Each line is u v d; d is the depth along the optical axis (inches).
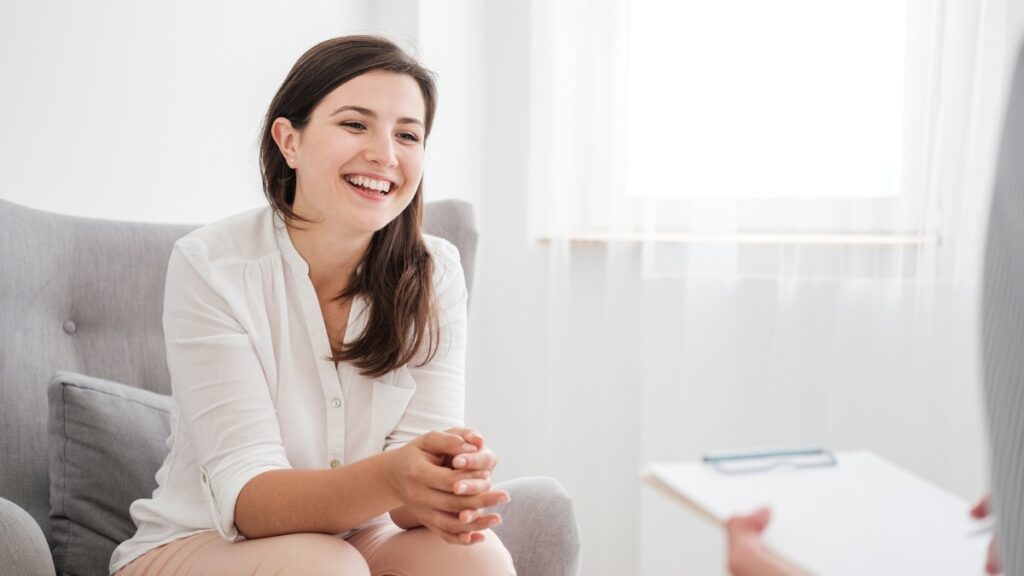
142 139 69.7
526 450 95.9
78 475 49.4
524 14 94.0
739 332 87.4
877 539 20.2
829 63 83.9
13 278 52.7
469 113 92.6
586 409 93.0
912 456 82.4
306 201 47.2
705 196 86.3
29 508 51.0
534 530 48.9
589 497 92.6
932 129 80.2
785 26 84.7
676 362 89.4
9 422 50.9
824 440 85.6
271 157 48.6
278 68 80.3
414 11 84.6
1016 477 16.0
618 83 88.1
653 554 88.6
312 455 47.2
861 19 82.9
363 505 40.0
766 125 85.5
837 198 84.5
